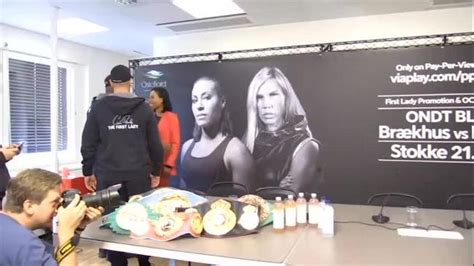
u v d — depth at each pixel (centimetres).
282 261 127
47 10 336
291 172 339
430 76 299
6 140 393
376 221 182
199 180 371
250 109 355
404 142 307
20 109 415
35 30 412
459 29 315
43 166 437
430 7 317
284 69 343
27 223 119
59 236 124
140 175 212
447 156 295
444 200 295
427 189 300
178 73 382
